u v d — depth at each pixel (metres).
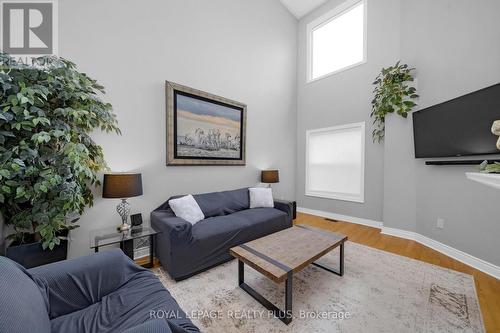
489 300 1.66
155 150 2.62
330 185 4.30
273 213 2.98
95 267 1.23
